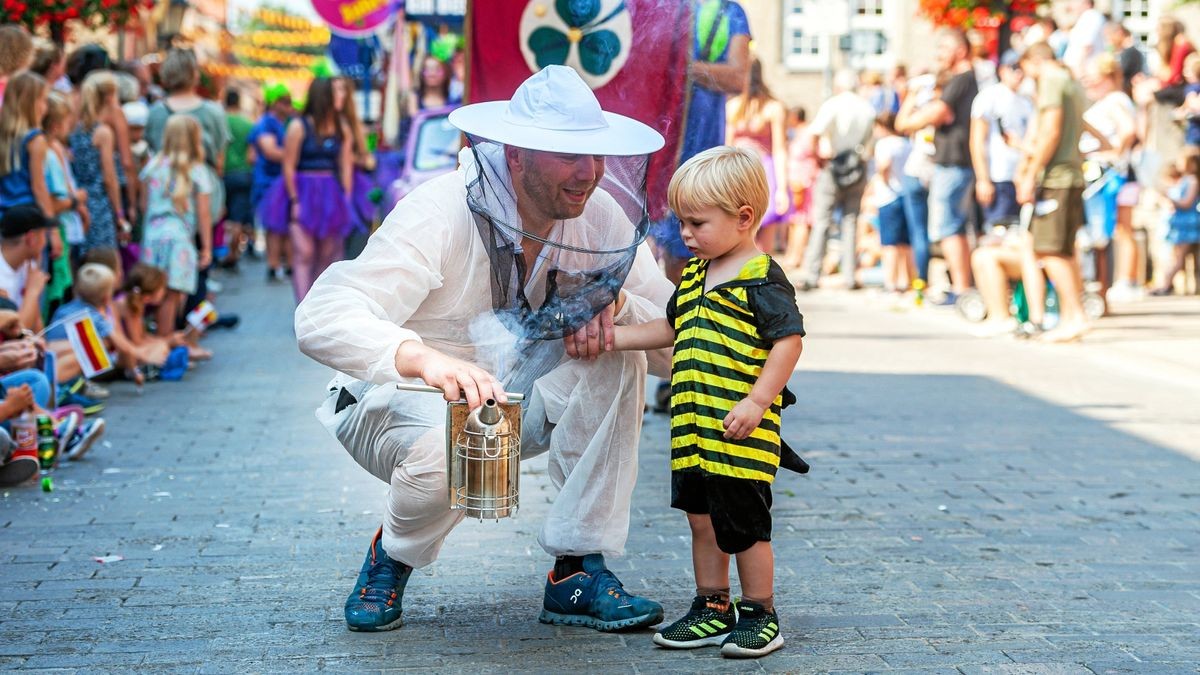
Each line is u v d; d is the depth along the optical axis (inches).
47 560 189.8
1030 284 417.7
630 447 159.0
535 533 204.1
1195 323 447.2
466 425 138.4
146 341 370.0
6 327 251.8
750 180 145.7
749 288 145.9
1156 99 527.8
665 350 161.8
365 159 490.6
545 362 155.3
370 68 743.7
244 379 360.5
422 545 156.3
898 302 521.7
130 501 225.0
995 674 145.5
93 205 374.0
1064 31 545.6
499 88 245.1
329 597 172.9
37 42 438.9
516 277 147.1
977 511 218.4
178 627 161.2
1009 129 463.2
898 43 962.7
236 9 1487.5
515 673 145.7
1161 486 235.6
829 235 618.8
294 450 266.5
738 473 146.1
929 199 506.6
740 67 241.9
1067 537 202.7
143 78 483.8
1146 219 540.4
